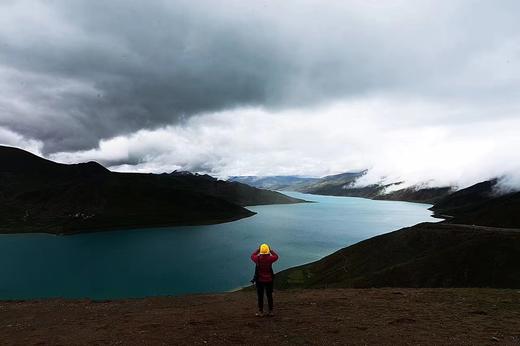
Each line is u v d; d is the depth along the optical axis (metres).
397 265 74.19
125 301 25.42
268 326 16.66
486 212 176.88
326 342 14.51
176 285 99.44
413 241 90.12
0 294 93.25
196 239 185.62
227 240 181.50
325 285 76.56
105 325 18.02
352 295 24.61
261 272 18.36
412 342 14.43
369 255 90.94
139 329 16.81
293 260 128.62
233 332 15.84
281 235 198.38
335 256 98.50
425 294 24.30
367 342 14.46
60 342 15.51
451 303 21.42
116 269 120.06
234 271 114.69
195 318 18.70
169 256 140.50
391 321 17.30
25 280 107.25
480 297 22.97
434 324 16.86
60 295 91.56
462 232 86.94
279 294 26.06
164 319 18.75
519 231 82.25
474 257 68.56
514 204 171.38
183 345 14.43
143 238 191.12
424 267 70.50
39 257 142.50
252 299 24.23
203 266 122.25
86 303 25.12
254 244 167.12
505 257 66.94
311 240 179.75
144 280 105.31
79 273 115.00
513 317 18.09
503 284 61.88
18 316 21.38
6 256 145.00
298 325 16.80
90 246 167.88
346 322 17.23
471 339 14.71
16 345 15.42
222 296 26.09
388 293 25.00
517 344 14.15
